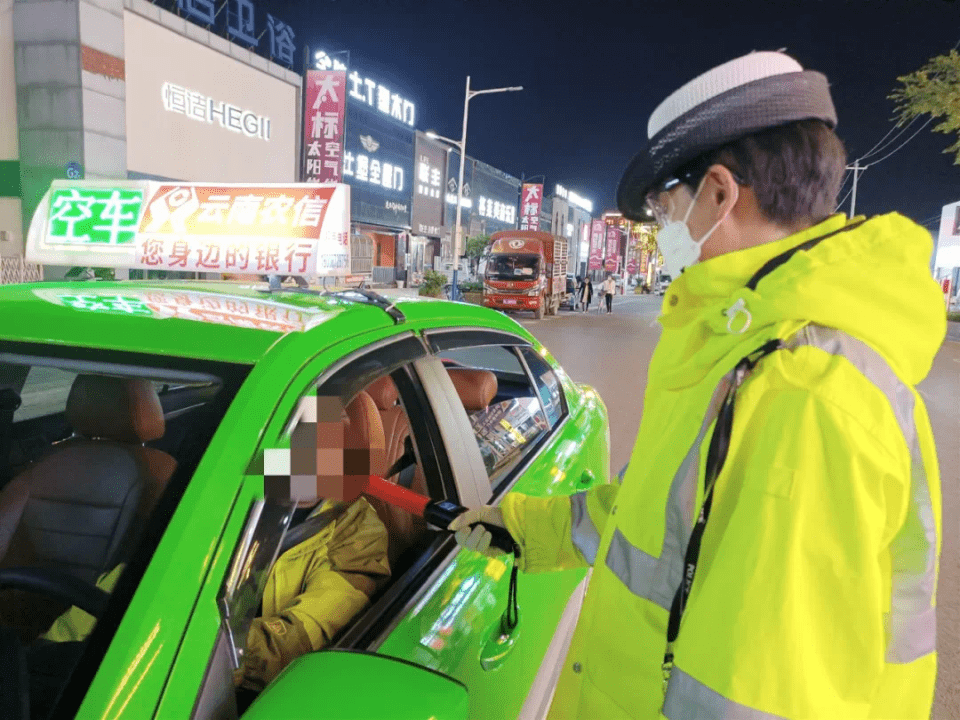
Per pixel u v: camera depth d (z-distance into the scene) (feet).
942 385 32.37
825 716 2.33
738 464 2.61
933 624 2.77
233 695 3.13
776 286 2.69
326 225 6.11
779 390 2.55
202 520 3.19
